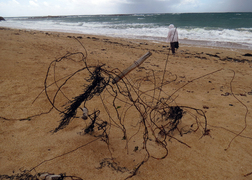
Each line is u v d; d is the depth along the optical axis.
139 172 2.13
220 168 2.28
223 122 3.42
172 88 5.28
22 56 6.48
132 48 12.06
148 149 2.55
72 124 3.07
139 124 3.21
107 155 2.38
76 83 4.81
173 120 3.10
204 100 4.50
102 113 3.52
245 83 6.02
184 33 21.62
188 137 2.90
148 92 4.80
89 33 22.92
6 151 2.30
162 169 2.21
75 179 1.94
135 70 6.80
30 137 2.63
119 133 2.92
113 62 7.57
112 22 43.88
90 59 7.56
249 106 4.16
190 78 6.34
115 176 2.05
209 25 29.52
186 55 11.00
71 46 10.09
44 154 2.31
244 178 2.13
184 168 2.24
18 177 1.94
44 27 31.81
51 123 3.04
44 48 8.41
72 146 2.50
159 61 8.89
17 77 4.66
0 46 7.37
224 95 4.89
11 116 3.09
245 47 13.83
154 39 18.06
